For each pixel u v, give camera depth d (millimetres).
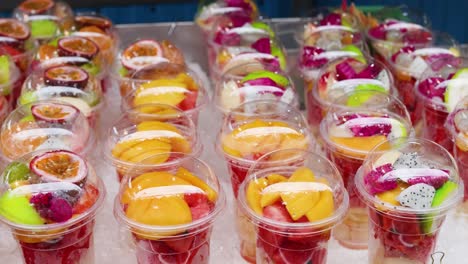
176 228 872
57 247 902
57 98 1137
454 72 1138
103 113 1246
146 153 1005
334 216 890
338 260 976
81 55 1251
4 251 979
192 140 1060
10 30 1344
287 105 1080
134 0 1735
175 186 899
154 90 1136
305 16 1510
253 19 1423
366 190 921
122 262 968
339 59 1199
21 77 1301
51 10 1487
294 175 914
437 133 1130
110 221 1013
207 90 1294
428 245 917
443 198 895
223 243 994
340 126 1027
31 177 910
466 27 1662
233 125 1045
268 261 914
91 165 979
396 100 1092
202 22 1492
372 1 1707
